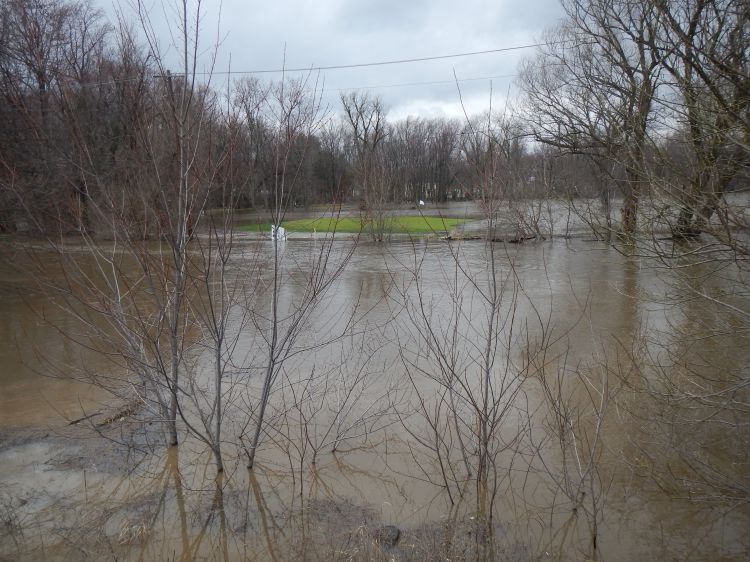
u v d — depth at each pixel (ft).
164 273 14.97
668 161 14.03
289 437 16.21
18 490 14.19
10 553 11.91
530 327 28.45
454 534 12.39
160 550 12.06
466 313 32.07
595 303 34.01
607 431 16.58
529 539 12.21
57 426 17.61
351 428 16.85
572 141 42.50
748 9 13.17
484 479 13.91
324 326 29.43
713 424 16.21
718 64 12.39
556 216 74.74
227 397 19.44
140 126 13.85
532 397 19.22
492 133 17.39
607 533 12.37
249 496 14.01
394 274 48.62
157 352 14.67
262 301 35.27
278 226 14.78
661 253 15.03
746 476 13.70
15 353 25.36
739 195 14.47
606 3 31.68
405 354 24.13
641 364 19.44
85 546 12.13
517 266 51.78
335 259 56.80
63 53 15.31
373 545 11.97
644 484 14.03
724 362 19.85
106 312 15.46
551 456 15.51
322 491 14.20
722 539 12.06
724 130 13.15
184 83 13.78
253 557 11.84
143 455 15.89
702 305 20.97
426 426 17.33
